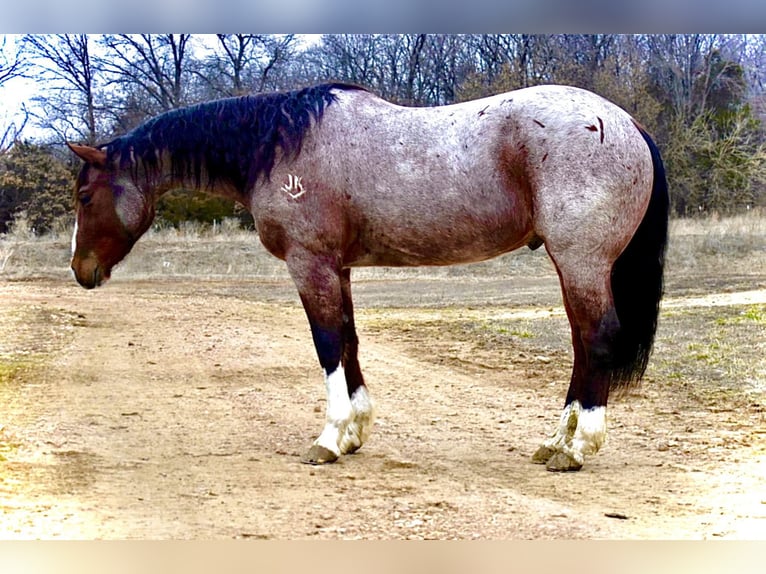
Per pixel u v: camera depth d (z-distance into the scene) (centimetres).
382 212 695
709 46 3262
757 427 825
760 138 3341
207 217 3791
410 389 1095
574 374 708
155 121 774
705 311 1606
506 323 1672
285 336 1653
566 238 651
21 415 926
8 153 3512
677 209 3275
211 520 552
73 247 788
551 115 659
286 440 810
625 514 562
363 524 543
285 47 3441
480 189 674
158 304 2230
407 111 711
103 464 706
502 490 624
